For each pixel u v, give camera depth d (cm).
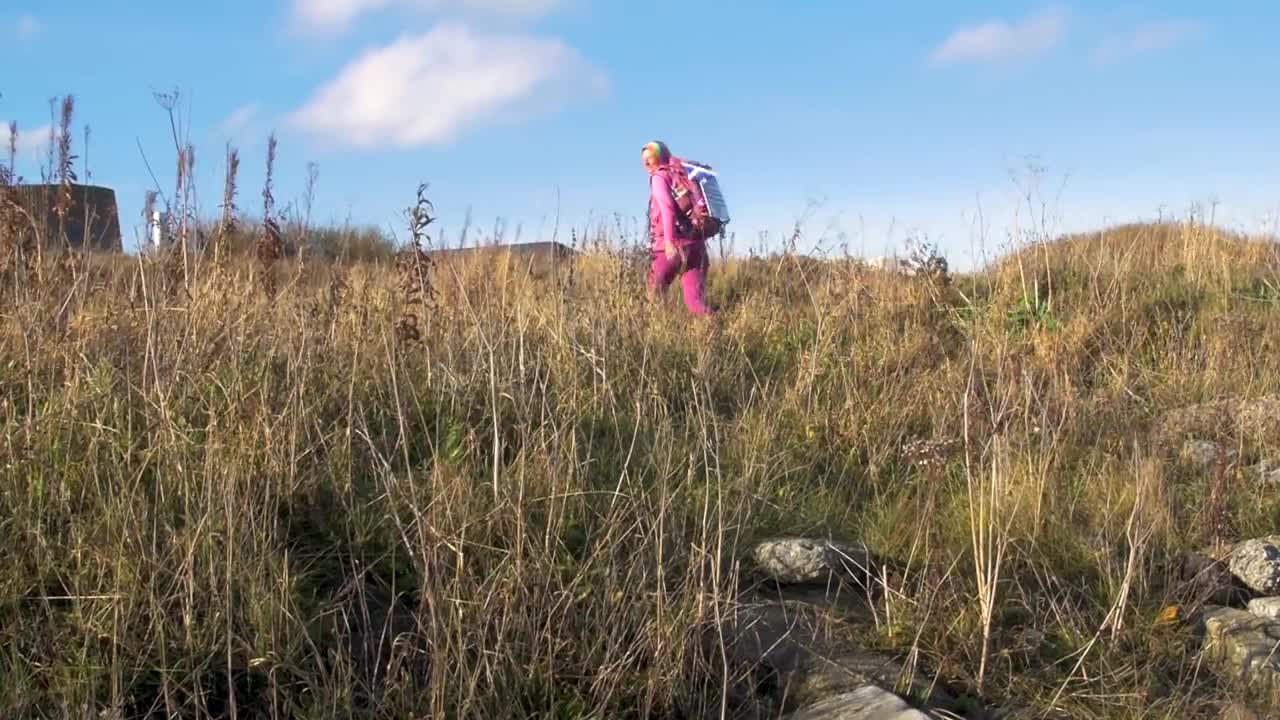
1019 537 434
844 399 586
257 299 521
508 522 372
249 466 374
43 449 373
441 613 319
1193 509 477
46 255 502
